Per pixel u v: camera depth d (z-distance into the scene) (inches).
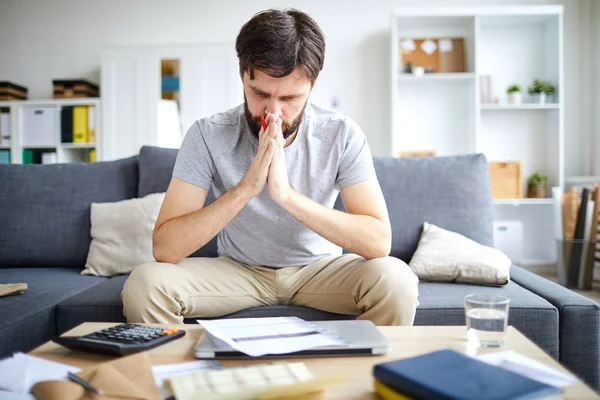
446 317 53.8
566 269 129.8
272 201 55.2
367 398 26.1
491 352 32.4
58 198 79.4
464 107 172.4
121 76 174.4
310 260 57.0
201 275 52.2
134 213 74.6
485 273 63.1
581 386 26.6
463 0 176.1
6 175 81.2
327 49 179.0
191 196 54.1
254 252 56.7
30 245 77.3
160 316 46.8
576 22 173.0
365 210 53.6
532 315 52.3
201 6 183.3
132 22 185.9
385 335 36.9
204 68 171.9
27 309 52.3
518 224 154.6
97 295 56.6
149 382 27.1
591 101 171.9
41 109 176.1
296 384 25.1
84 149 187.5
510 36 170.9
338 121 56.2
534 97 162.4
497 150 171.2
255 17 47.3
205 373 27.1
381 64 177.5
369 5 177.8
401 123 174.9
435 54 170.1
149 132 172.9
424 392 22.9
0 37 190.4
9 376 27.9
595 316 52.4
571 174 174.2
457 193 75.9
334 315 54.1
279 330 35.4
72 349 34.0
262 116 49.8
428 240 70.4
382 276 46.8
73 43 187.9
